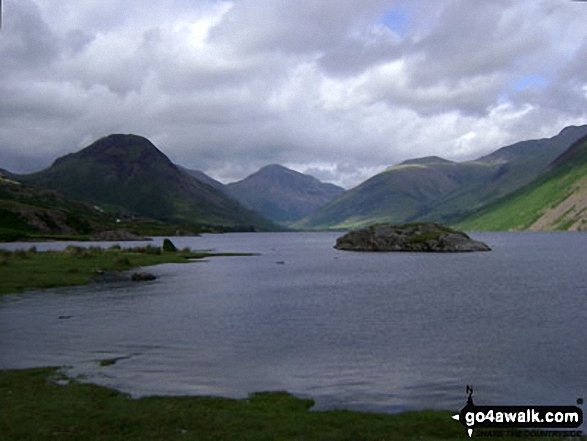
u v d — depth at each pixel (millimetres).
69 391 23359
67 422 19219
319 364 29188
